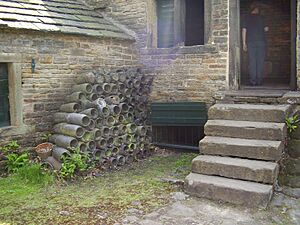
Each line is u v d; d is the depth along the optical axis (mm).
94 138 6520
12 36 6215
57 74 6996
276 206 4777
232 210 4719
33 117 6699
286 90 7359
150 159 7527
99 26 7996
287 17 10641
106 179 6137
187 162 7152
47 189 5562
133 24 8594
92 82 6898
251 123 5855
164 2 8594
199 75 7789
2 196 5234
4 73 6332
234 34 7473
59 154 6180
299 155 5879
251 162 5293
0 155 6176
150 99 8438
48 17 7078
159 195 5305
